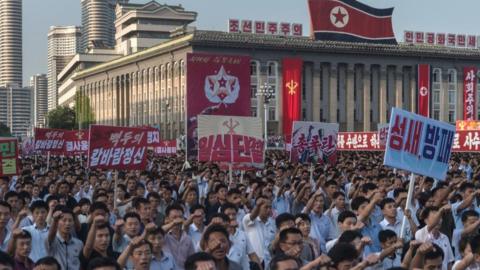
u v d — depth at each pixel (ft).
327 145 119.96
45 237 57.16
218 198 80.38
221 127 107.24
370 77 497.87
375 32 489.26
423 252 44.11
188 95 138.10
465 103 488.85
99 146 85.15
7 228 66.54
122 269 47.11
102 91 634.02
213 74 139.33
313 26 475.72
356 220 57.82
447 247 59.16
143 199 67.56
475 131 190.08
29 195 82.74
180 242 57.88
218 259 48.47
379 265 52.60
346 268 41.68
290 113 445.78
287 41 467.11
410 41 503.61
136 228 56.18
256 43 459.73
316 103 482.69
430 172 65.36
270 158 194.18
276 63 470.39
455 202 77.66
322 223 67.82
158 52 508.53
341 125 492.54
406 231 64.34
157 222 72.79
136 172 122.52
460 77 516.73
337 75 490.49
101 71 624.59
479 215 63.00
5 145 97.25
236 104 141.18
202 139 106.52
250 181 98.12
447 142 66.54
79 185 103.60
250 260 60.08
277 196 87.45
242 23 463.42
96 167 84.84
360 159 181.47
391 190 93.09
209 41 451.53
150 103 534.78
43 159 239.50
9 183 102.37
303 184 81.87
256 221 62.80
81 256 53.01
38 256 55.98
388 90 504.43
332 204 69.92
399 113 63.05
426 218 59.52
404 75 507.30
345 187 105.50
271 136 429.38
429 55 504.02
